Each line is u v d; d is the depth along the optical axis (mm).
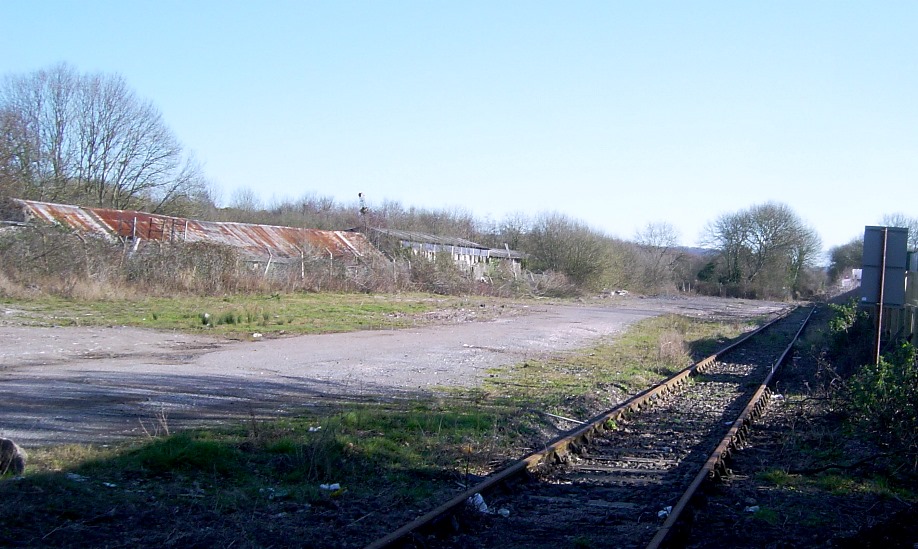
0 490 6398
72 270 27688
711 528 7109
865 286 13766
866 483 8812
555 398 13930
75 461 7680
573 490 8414
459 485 8148
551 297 53750
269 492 7418
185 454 7914
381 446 9273
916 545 6691
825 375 17344
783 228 88250
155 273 30188
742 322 43656
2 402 10695
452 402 12758
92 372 13898
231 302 28828
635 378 17594
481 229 70938
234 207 66750
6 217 31391
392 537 5980
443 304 37188
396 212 68188
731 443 10750
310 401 12266
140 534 5996
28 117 44156
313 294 35375
